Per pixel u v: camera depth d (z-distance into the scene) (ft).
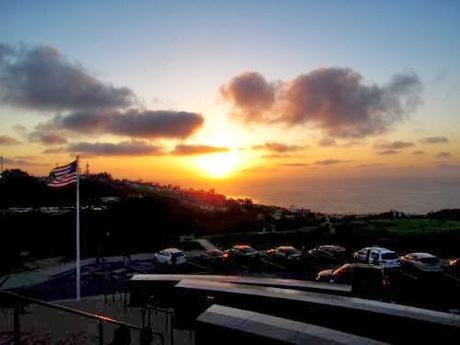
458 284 78.23
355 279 59.62
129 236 139.03
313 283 52.95
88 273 100.63
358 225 149.07
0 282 90.79
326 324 38.50
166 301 60.29
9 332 42.86
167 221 151.33
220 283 49.47
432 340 32.99
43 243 127.85
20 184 224.74
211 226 158.61
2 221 135.64
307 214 199.93
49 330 45.83
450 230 127.75
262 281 54.85
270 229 157.38
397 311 35.63
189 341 43.60
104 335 44.50
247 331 28.48
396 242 117.60
